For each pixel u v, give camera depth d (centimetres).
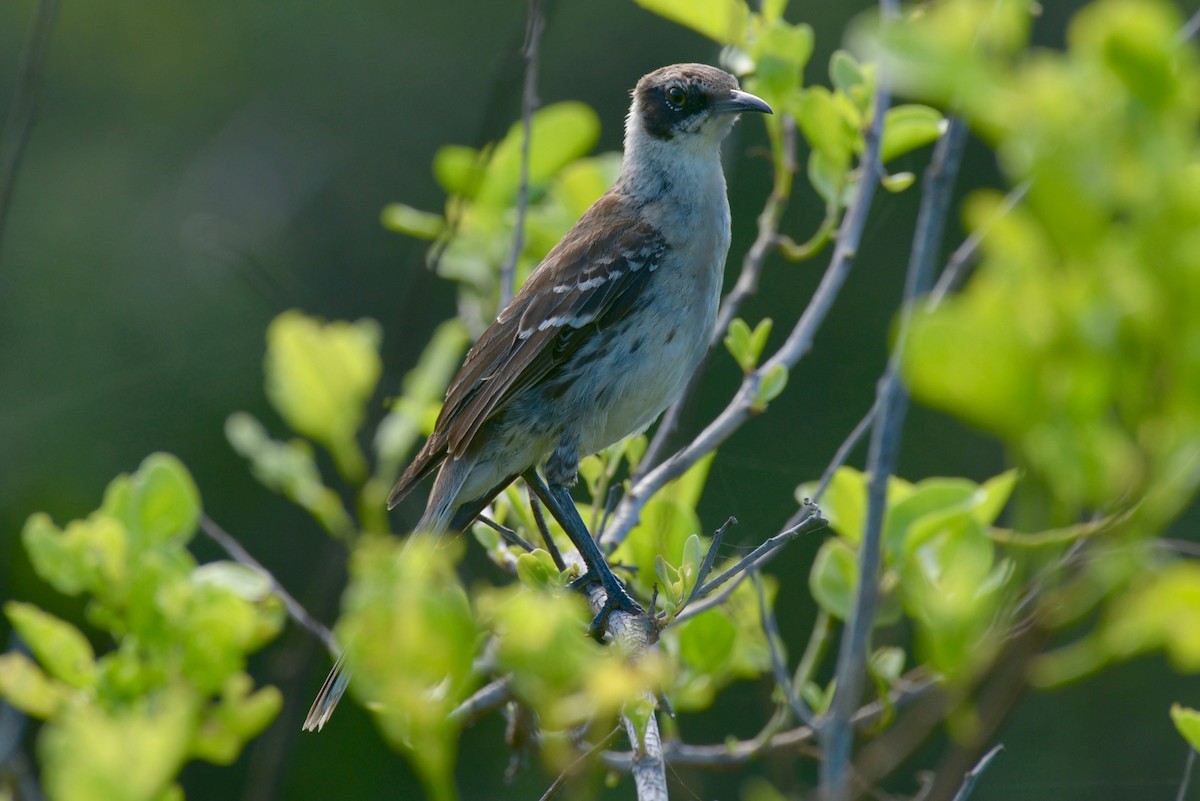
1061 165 325
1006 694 519
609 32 2080
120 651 576
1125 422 343
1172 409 330
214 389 1934
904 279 1859
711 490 1670
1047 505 367
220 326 1953
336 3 2180
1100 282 328
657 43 2083
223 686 569
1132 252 324
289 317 909
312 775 1683
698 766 818
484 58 2161
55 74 2092
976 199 360
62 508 1873
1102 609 507
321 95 2178
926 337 339
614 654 528
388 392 1016
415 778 1708
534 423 953
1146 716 1617
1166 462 347
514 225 1041
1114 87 331
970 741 529
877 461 659
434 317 1928
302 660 927
